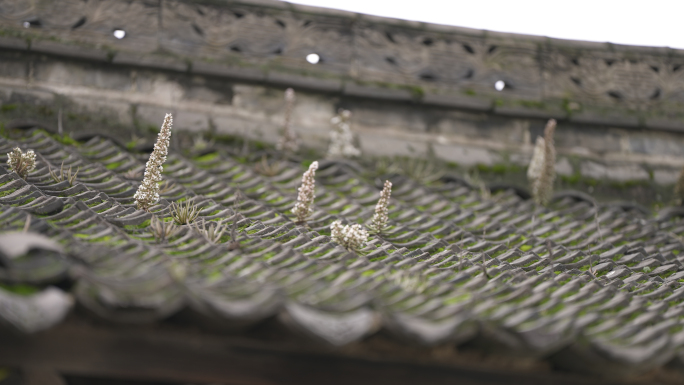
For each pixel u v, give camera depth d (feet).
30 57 25.22
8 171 18.24
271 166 24.14
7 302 9.29
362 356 11.17
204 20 27.25
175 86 26.35
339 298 11.82
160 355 10.55
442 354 11.47
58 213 15.64
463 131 28.27
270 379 10.97
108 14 26.37
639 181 28.60
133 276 11.52
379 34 28.53
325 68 27.84
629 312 14.21
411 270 15.58
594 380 12.32
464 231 20.47
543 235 21.88
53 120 24.68
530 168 26.84
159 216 17.26
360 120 27.66
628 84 29.76
